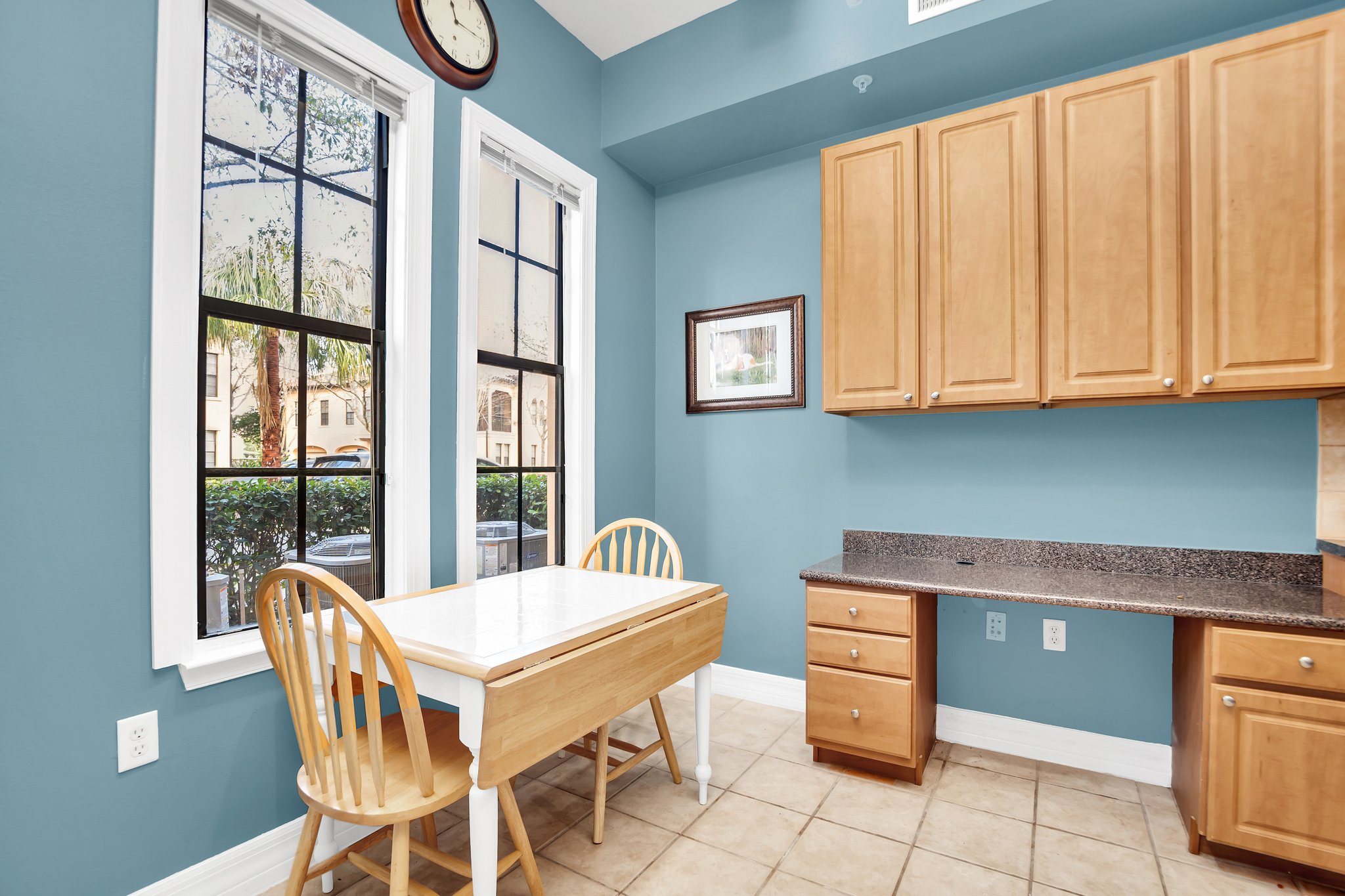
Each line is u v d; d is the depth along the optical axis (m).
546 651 1.31
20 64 1.21
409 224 1.94
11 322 1.20
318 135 1.80
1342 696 1.49
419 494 1.96
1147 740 2.13
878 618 2.07
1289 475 1.95
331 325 1.82
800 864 1.65
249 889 1.54
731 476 2.98
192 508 1.45
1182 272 1.81
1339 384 1.61
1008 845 1.74
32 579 1.22
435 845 1.63
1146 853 1.70
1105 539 2.20
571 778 2.12
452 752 1.42
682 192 3.17
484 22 2.22
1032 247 1.98
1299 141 1.65
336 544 1.83
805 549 2.78
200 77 1.47
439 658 1.24
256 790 1.57
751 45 2.45
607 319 2.88
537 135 2.48
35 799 1.22
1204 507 2.06
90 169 1.30
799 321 2.79
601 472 2.83
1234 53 1.72
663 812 1.90
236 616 1.61
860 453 2.65
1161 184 1.81
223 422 1.58
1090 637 2.22
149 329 1.39
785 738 2.45
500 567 2.41
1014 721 2.33
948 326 2.12
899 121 2.59
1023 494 2.33
